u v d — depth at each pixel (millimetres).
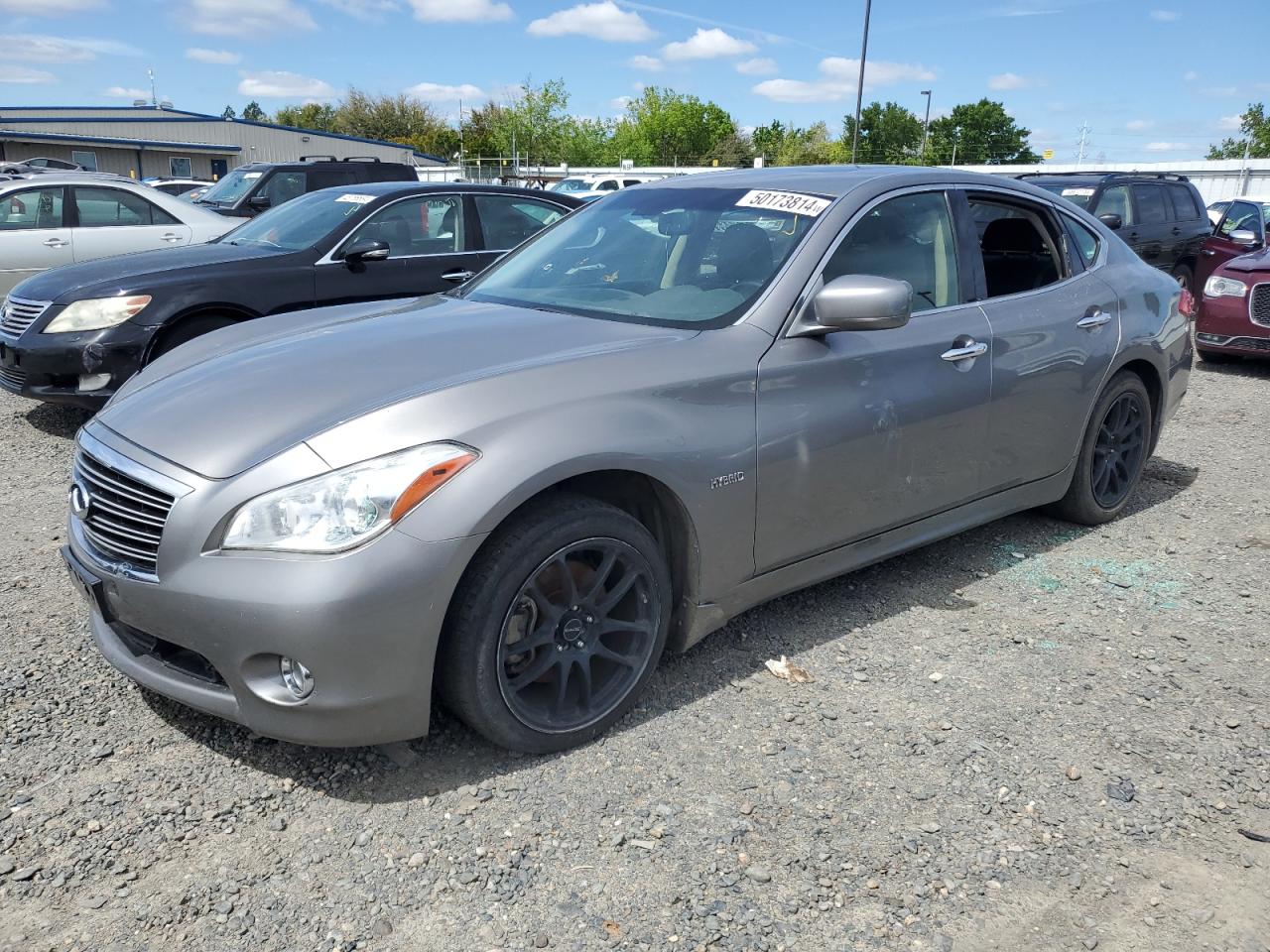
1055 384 4059
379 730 2488
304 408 2619
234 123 47500
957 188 3900
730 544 3031
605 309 3375
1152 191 12141
